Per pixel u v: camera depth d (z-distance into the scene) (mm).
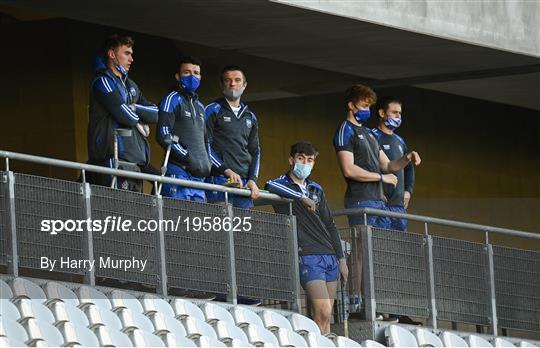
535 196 65938
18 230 33125
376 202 42125
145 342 34312
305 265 39469
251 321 38125
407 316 42469
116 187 35719
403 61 54312
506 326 45906
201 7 45812
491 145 64938
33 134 49906
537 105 62531
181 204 36844
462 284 44344
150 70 52125
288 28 48812
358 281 40969
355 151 42281
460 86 58344
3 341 30781
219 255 37719
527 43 52969
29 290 33125
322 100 58406
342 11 46719
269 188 39531
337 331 40812
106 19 47438
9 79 50312
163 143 37344
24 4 45406
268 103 56688
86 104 50125
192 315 36750
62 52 49938
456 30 50562
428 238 43125
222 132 39844
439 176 62781
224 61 53938
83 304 34031
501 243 64750
